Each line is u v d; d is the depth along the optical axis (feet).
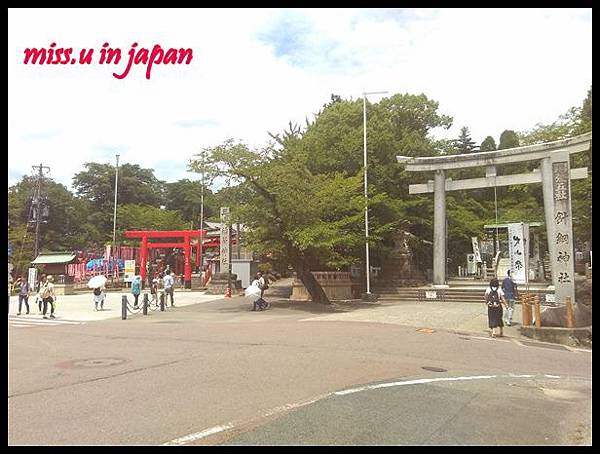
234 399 25.32
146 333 51.57
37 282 142.31
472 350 44.73
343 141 111.65
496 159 93.40
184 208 263.29
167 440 19.31
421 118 153.58
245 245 93.61
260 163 81.15
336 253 91.40
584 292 81.46
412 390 28.25
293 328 54.54
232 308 82.33
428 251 136.05
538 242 141.59
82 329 56.18
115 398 25.44
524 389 30.42
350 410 23.75
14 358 37.35
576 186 101.96
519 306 81.66
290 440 19.52
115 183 217.36
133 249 175.01
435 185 99.50
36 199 176.96
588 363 42.01
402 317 66.28
